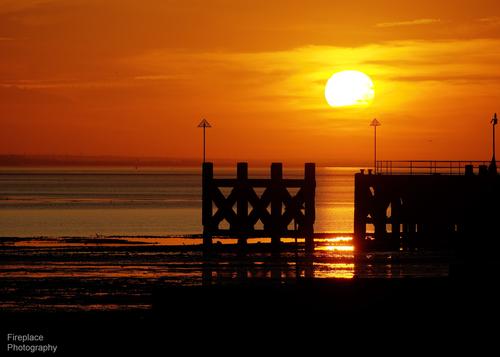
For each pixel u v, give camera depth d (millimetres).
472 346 113125
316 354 114312
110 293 158375
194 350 115812
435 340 113500
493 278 119250
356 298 116250
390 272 185750
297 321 115062
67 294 157375
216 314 116312
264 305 116125
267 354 114938
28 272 184750
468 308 114250
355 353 113938
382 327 114250
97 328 129375
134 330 127812
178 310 116625
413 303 115062
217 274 184000
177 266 196250
